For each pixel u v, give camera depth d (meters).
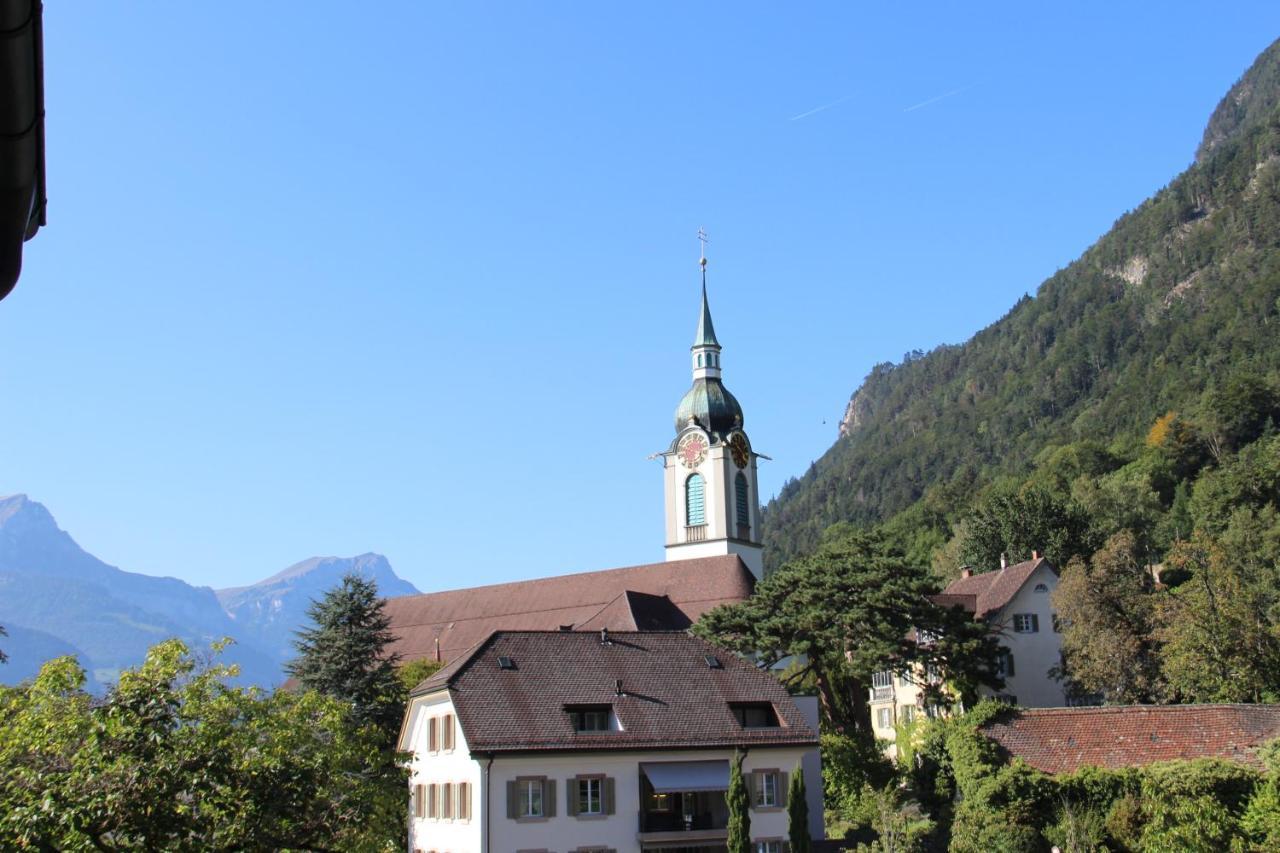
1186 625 68.88
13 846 28.77
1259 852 45.34
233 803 32.00
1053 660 85.69
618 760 54.81
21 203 10.24
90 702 31.91
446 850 56.50
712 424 107.62
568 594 98.88
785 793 56.94
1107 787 53.44
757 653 69.56
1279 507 137.50
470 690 56.12
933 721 66.94
